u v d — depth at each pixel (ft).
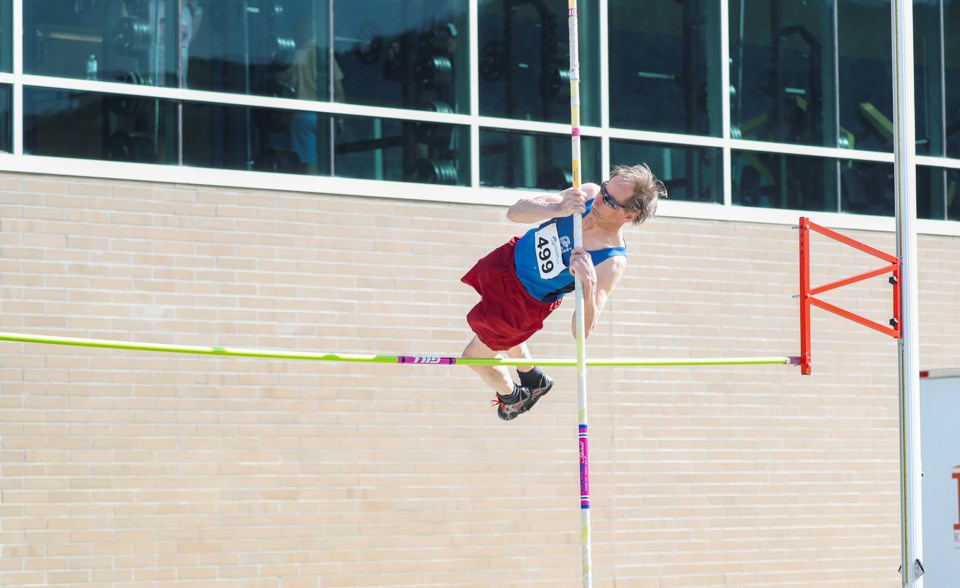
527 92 95.14
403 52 91.50
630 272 95.61
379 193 88.74
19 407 77.61
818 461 100.37
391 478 87.10
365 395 86.94
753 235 100.37
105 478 79.41
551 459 91.81
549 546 91.09
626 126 97.81
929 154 108.68
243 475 83.05
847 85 106.32
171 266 82.28
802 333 81.92
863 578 100.89
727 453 97.30
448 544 88.22
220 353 67.00
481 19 94.07
